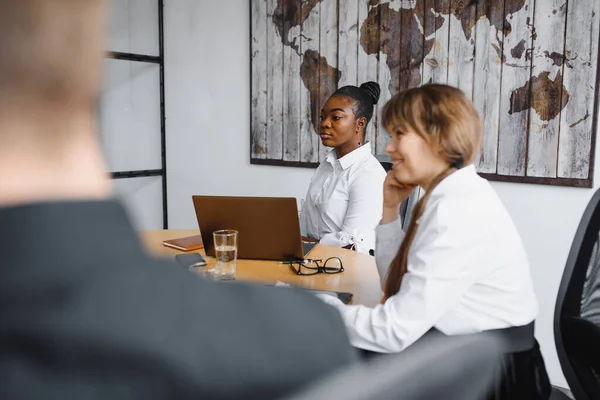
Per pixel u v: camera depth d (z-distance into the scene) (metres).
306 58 3.30
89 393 0.21
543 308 2.71
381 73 3.05
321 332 0.27
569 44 2.50
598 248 1.32
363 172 2.44
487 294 1.22
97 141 0.27
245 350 0.24
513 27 2.63
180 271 0.26
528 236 2.72
